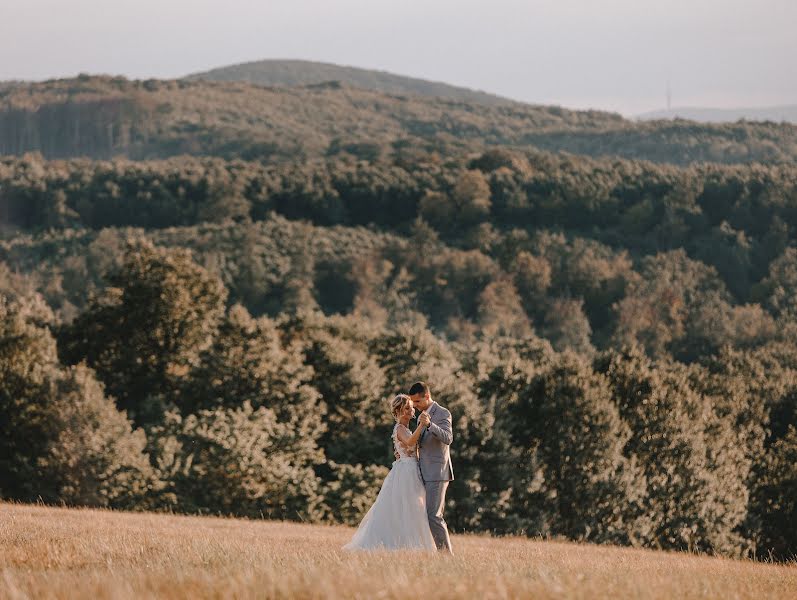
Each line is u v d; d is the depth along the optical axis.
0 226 171.00
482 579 6.54
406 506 11.30
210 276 60.56
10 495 44.62
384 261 158.50
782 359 93.31
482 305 148.50
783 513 54.50
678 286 149.12
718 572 10.62
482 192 188.50
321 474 47.59
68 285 142.62
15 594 5.64
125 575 6.98
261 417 40.94
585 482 44.16
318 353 53.81
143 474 37.47
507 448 43.78
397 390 51.09
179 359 57.53
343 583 6.06
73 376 45.19
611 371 52.81
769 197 176.00
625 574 8.70
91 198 174.75
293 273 151.75
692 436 47.31
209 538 13.55
